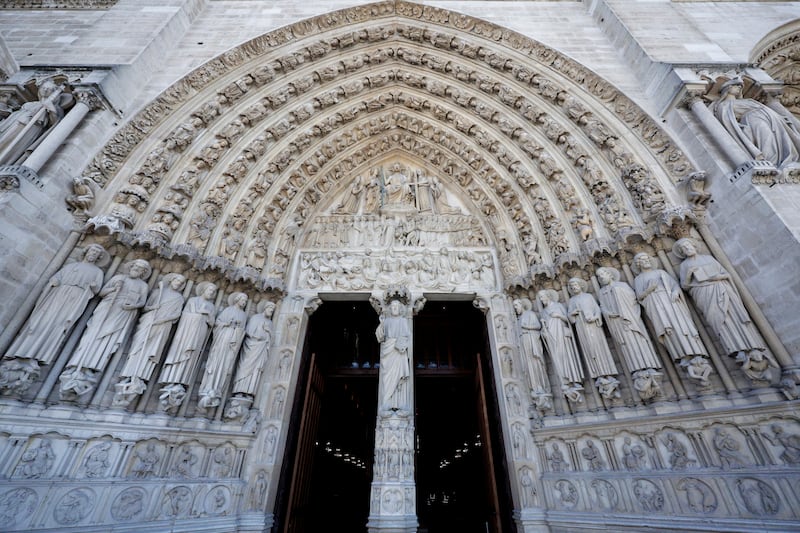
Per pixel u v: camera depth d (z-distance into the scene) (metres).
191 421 6.15
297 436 7.65
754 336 5.10
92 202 6.46
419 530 13.21
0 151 5.93
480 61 10.12
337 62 10.36
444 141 10.67
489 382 8.12
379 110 11.12
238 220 8.23
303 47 9.98
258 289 7.87
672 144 7.23
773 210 5.33
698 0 10.38
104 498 4.93
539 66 9.45
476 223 9.87
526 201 8.91
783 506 4.37
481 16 10.50
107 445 5.26
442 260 9.04
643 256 6.37
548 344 6.82
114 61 8.04
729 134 6.56
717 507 4.77
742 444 4.90
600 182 7.66
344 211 10.32
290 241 9.09
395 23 10.62
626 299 6.20
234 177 8.53
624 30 9.09
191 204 7.80
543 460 6.58
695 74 7.42
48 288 5.45
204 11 10.70
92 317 5.61
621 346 6.05
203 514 5.75
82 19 10.36
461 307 10.34
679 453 5.29
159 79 8.56
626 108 8.12
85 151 6.70
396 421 6.78
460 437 16.11
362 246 9.45
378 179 10.91
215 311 6.99
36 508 4.48
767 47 9.20
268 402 7.22
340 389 12.16
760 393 4.93
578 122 8.50
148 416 5.74
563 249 7.53
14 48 8.68
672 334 5.57
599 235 7.34
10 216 5.27
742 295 5.55
